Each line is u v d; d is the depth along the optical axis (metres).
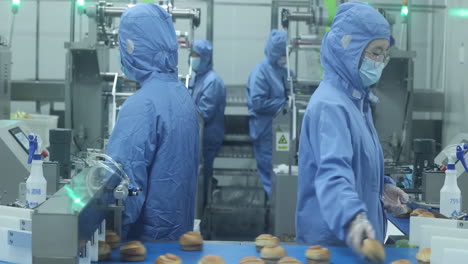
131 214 2.09
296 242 2.02
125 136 2.14
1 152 2.62
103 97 4.14
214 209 5.42
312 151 1.91
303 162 1.95
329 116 1.85
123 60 2.31
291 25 5.07
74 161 2.55
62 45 5.66
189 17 4.14
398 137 4.14
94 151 2.58
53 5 5.63
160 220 2.21
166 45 2.29
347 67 1.96
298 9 4.99
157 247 1.91
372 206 1.97
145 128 2.15
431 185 2.64
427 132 4.92
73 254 1.48
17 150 2.65
